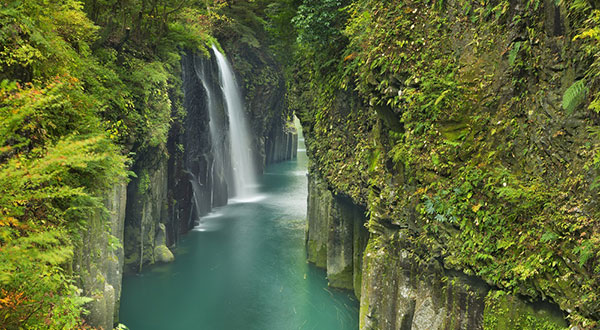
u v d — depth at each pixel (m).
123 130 11.82
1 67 6.11
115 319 11.57
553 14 5.56
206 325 12.29
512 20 6.23
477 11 6.92
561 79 5.49
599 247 4.80
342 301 13.64
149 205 15.41
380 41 8.77
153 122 14.36
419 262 7.97
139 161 14.55
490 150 6.54
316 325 12.34
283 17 18.11
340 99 12.82
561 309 5.33
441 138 7.23
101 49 12.34
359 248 13.34
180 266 16.44
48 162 4.04
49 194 4.44
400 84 8.31
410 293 8.16
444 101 7.25
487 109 6.68
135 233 14.77
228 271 16.14
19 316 4.78
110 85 11.28
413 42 7.98
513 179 6.02
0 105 4.52
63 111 7.25
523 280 5.79
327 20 11.99
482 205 6.42
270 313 13.08
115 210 11.41
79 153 4.37
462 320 6.80
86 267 8.08
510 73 6.29
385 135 9.55
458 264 6.79
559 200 5.42
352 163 12.13
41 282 5.12
